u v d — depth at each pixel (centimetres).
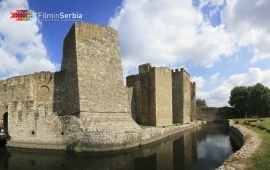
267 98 7006
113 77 2948
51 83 2972
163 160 2002
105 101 2762
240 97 7462
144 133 2697
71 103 2686
